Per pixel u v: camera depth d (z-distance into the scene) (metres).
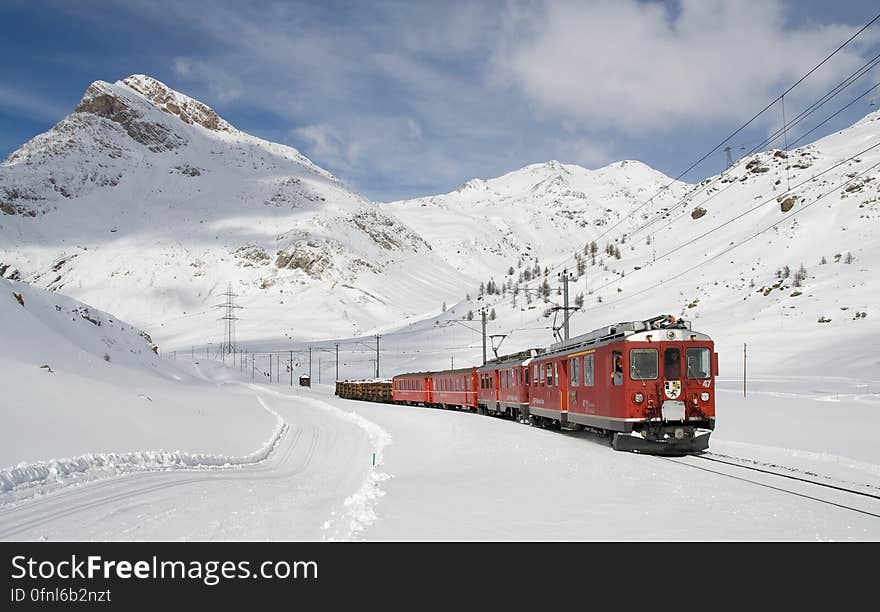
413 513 12.40
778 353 87.38
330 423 47.94
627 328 23.30
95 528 12.94
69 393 26.12
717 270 133.12
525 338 127.00
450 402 56.81
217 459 24.94
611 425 23.31
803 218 139.88
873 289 99.94
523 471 17.75
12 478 15.95
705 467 17.88
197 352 194.00
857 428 25.73
